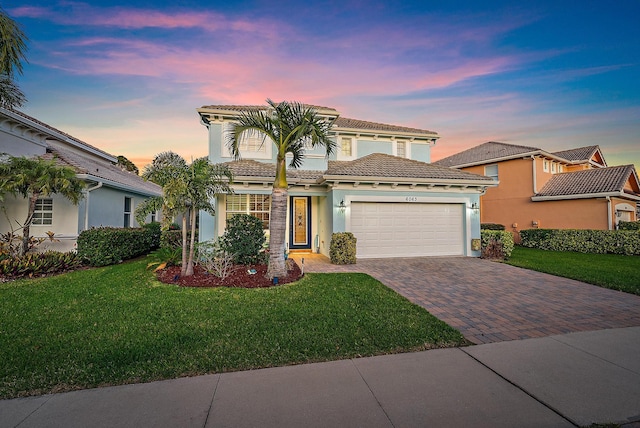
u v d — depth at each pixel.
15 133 11.20
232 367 3.64
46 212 10.91
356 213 12.14
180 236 12.10
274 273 8.02
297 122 8.05
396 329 4.80
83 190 11.27
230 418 2.70
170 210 8.02
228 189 9.21
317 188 12.91
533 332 4.86
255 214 12.50
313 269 9.87
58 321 4.98
